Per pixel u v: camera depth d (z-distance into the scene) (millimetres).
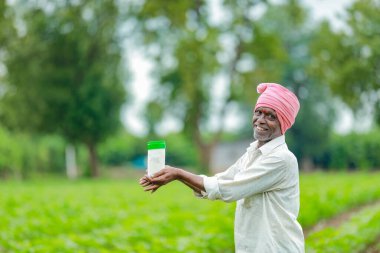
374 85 37531
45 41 42625
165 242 10125
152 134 54875
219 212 14258
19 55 41719
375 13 36812
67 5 42375
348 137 54656
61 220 13953
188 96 42125
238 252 4203
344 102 39281
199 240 10289
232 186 4016
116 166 60938
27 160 44156
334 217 16547
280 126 4145
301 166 62125
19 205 18969
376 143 52812
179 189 28578
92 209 17484
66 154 50906
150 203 19406
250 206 4137
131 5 43000
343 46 38250
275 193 4105
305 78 61906
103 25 42781
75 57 43250
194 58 40688
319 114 60844
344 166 55625
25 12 42000
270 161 4043
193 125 45094
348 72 37500
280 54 43688
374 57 36938
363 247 11016
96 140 46094
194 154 62000
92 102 44062
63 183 38250
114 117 45625
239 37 43562
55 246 10094
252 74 43125
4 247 10789
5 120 43188
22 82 42062
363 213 15305
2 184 36062
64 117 44125
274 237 4066
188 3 41312
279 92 4113
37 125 43625
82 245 10578
